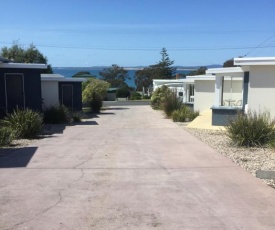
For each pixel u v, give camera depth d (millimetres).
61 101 25703
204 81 20516
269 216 4535
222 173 6711
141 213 4656
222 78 15602
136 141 10969
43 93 21625
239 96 16719
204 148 9531
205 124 15398
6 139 10172
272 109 12852
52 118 17219
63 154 8727
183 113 18812
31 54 38062
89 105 31406
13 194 5461
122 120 19859
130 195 5398
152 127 15375
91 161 7867
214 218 4477
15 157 8328
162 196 5348
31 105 15977
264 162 7699
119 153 8859
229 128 10234
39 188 5770
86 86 33094
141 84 80125
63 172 6840
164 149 9438
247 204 4973
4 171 6930
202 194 5434
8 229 4164
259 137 9648
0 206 4938
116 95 61781
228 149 9359
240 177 6402
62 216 4562
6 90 15492
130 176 6531
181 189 5699
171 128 14820
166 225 4266
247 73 14266
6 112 14383
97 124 17141
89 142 10781
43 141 10992
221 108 14828
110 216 4555
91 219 4461
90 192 5551
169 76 76125
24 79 15758
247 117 10289
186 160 7945
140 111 29672
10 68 15453
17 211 4742
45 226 4250
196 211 4719
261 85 12883
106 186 5879
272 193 5453
